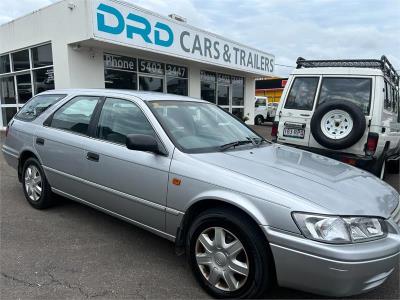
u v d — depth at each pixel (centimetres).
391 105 731
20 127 514
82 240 399
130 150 360
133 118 379
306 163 350
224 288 291
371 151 568
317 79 632
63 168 435
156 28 1234
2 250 370
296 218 255
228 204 291
